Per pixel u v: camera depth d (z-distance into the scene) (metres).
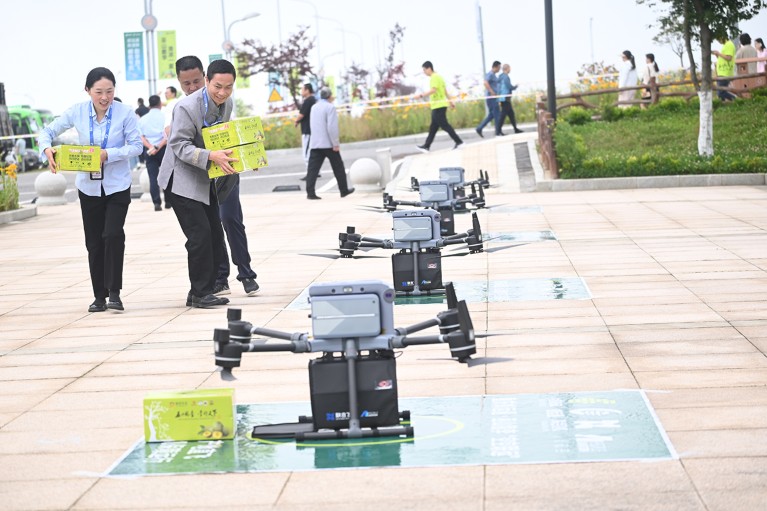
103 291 10.39
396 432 5.84
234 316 5.93
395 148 34.00
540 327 8.56
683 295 9.69
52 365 8.08
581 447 5.48
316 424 5.91
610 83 38.22
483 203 17.27
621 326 8.46
